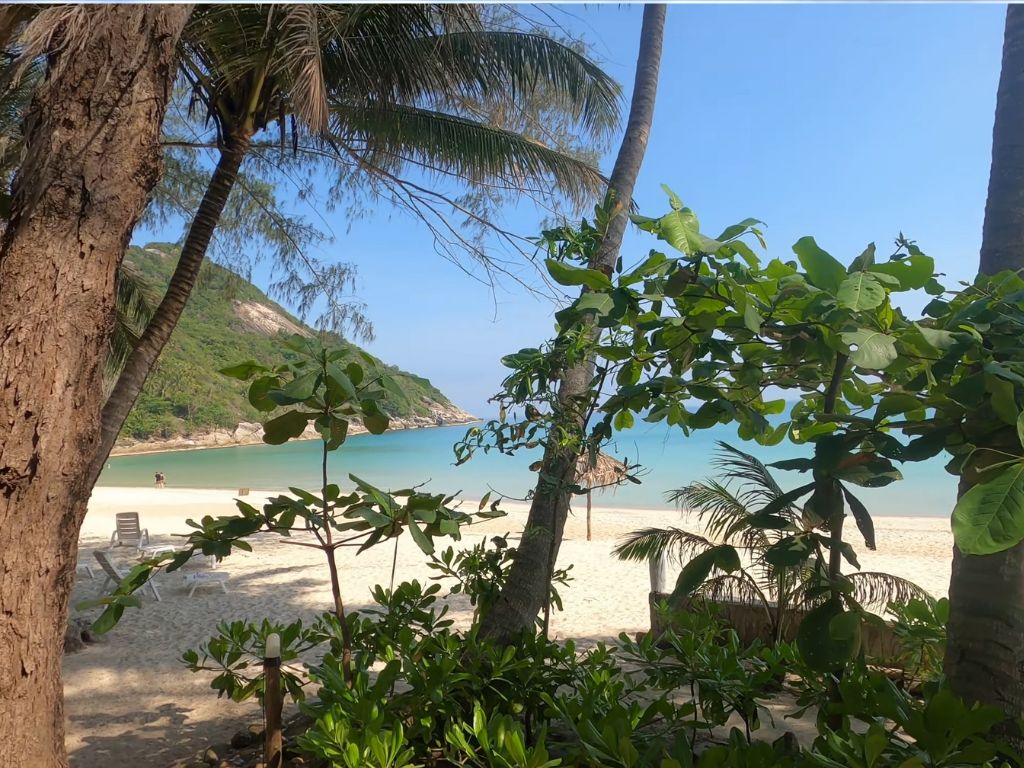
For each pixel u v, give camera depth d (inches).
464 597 303.0
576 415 122.9
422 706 106.9
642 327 86.7
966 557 90.4
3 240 92.4
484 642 123.0
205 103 192.1
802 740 138.9
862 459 74.3
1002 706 84.6
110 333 97.2
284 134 199.0
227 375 90.6
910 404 74.5
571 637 243.4
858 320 74.7
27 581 88.6
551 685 120.7
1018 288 79.6
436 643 128.1
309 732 89.4
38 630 90.0
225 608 286.5
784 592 161.3
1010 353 68.8
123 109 94.6
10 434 86.6
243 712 172.4
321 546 103.1
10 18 118.1
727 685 107.6
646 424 109.5
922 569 376.8
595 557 396.2
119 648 229.8
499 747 81.6
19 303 88.4
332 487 97.7
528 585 141.1
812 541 80.4
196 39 175.6
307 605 292.8
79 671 206.2
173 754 148.7
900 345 73.7
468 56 213.8
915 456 73.0
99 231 92.7
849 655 78.0
